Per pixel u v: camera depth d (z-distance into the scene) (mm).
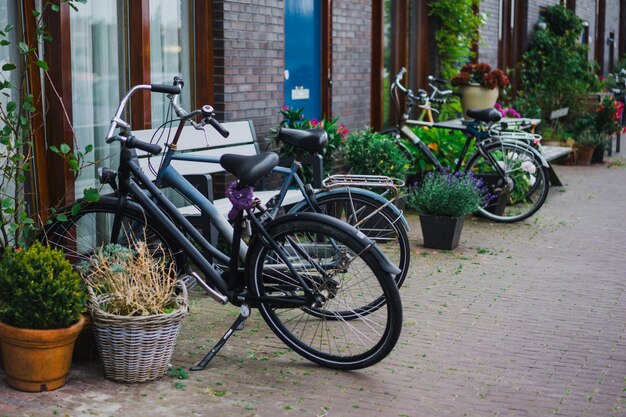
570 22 16156
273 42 7746
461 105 11047
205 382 4027
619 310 5441
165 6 6707
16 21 5328
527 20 15242
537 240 7617
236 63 7230
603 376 4242
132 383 3963
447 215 7070
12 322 3816
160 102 6707
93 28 5957
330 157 7449
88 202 4551
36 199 5484
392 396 3930
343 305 4965
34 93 5434
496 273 6352
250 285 4375
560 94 14352
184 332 4754
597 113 13953
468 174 7613
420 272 6309
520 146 8297
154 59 6641
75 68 5828
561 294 5805
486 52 13367
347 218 5508
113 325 3859
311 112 8875
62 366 3863
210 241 5270
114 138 4234
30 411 3631
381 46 10102
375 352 4152
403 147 8664
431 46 11688
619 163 13734
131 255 4160
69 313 3822
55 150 4676
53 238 4750
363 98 9695
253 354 4445
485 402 3881
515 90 15188
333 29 8922
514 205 8992
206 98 7078
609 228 8258
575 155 13336
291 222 4215
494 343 4719
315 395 3920
